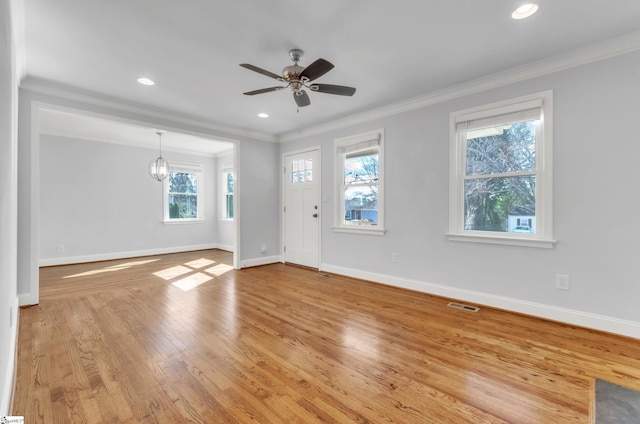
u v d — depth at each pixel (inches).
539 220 115.5
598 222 102.7
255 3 80.0
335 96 145.4
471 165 134.6
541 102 112.4
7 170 69.4
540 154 115.3
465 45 101.0
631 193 97.2
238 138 206.1
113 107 152.0
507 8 82.4
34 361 83.4
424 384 73.4
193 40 97.4
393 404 66.2
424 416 62.4
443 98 139.1
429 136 144.6
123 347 91.9
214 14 84.4
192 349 90.9
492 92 125.0
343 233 185.5
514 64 114.0
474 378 75.8
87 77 123.6
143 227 260.5
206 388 71.8
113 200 243.8
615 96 99.1
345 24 89.5
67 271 198.7
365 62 112.3
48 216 215.5
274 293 148.9
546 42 99.0
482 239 127.7
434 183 143.4
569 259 108.0
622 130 98.2
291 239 220.7
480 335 100.3
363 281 171.6
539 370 79.1
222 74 121.2
